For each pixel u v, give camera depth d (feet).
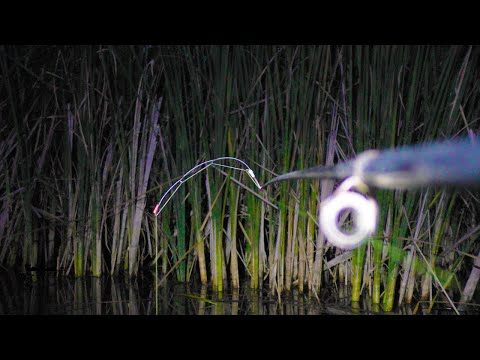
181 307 7.80
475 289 8.59
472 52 7.75
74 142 10.14
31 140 9.95
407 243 8.16
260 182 8.72
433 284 8.48
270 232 8.66
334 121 8.44
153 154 9.47
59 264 9.87
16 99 9.78
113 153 9.68
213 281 8.80
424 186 7.65
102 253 9.91
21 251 10.52
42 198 10.36
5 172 9.87
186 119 9.29
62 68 9.78
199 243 8.93
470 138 7.27
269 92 8.53
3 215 10.11
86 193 9.53
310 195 8.66
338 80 8.74
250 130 8.80
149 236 9.99
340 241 8.54
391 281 7.73
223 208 8.80
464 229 8.99
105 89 9.29
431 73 7.91
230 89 8.52
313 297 8.36
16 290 8.68
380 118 7.81
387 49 7.65
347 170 3.73
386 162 3.49
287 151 8.27
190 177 8.26
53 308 7.71
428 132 7.59
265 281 9.17
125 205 9.60
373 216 7.93
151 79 9.47
